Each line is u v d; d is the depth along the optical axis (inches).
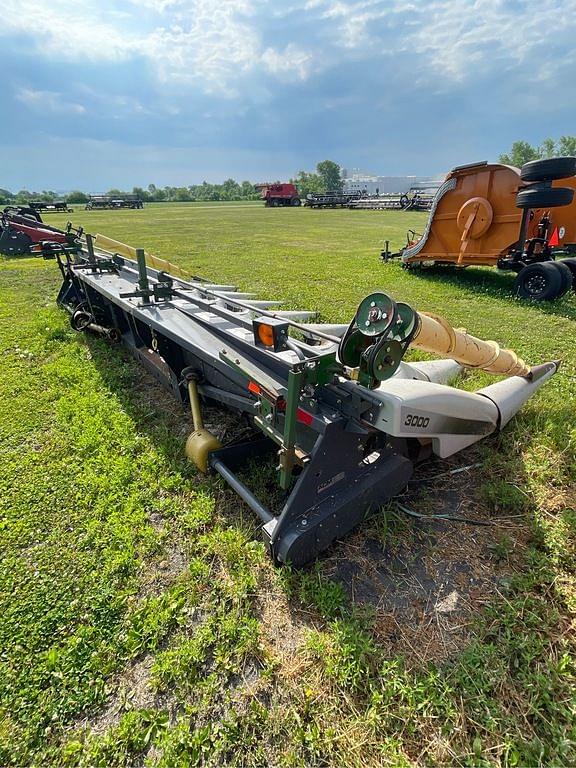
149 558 88.4
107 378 169.2
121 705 64.5
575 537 89.4
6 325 237.1
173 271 214.7
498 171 312.0
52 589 82.4
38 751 59.7
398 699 62.7
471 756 56.7
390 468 90.4
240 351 101.7
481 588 79.8
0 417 142.8
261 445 112.2
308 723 61.0
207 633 72.4
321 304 271.6
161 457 118.6
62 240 391.5
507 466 110.8
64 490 108.0
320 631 72.7
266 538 86.7
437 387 89.4
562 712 59.9
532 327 231.9
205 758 57.9
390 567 84.4
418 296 305.3
